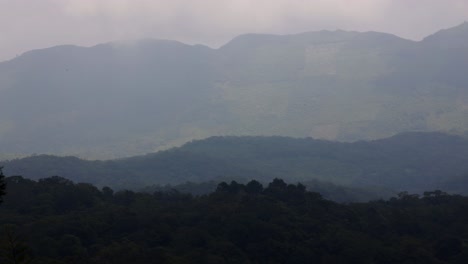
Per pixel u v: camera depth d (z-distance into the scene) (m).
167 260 77.88
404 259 86.12
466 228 96.19
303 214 96.94
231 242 85.75
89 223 86.31
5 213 91.75
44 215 92.69
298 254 84.44
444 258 88.62
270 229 87.50
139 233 87.19
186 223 92.06
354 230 93.50
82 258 76.50
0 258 61.53
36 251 77.31
